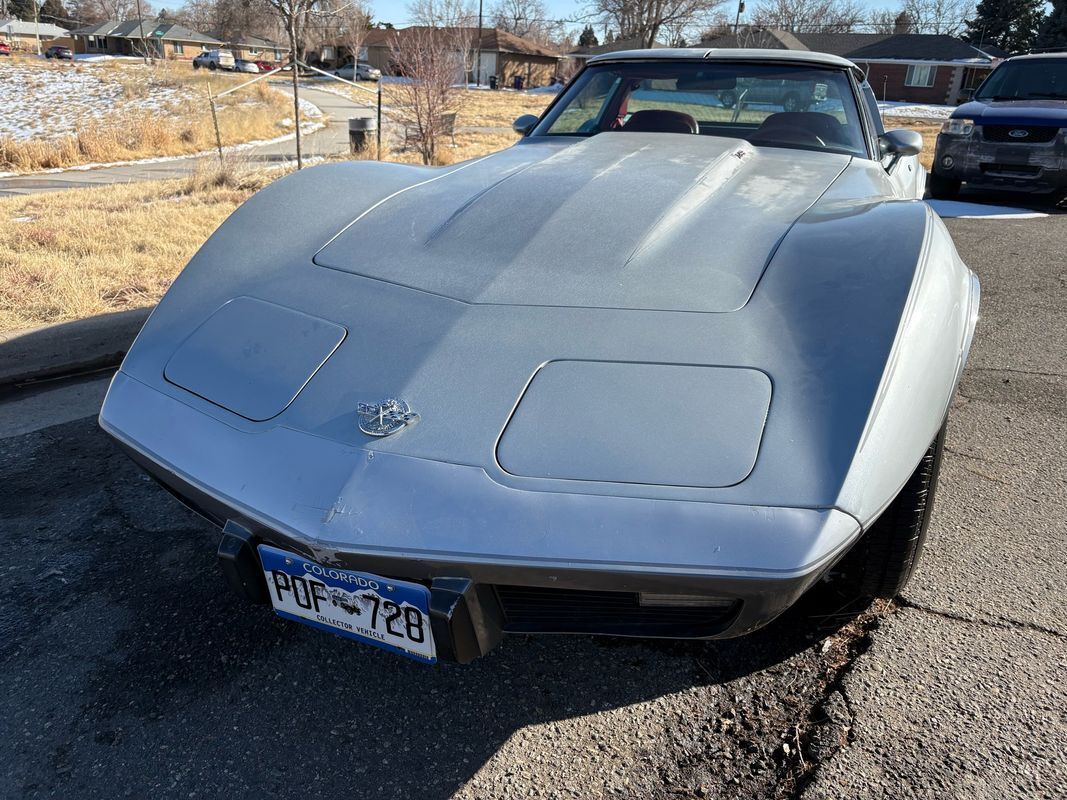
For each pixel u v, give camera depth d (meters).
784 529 1.24
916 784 1.50
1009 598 2.00
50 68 30.95
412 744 1.63
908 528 1.76
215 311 1.85
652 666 1.84
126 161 13.12
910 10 65.88
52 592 2.05
